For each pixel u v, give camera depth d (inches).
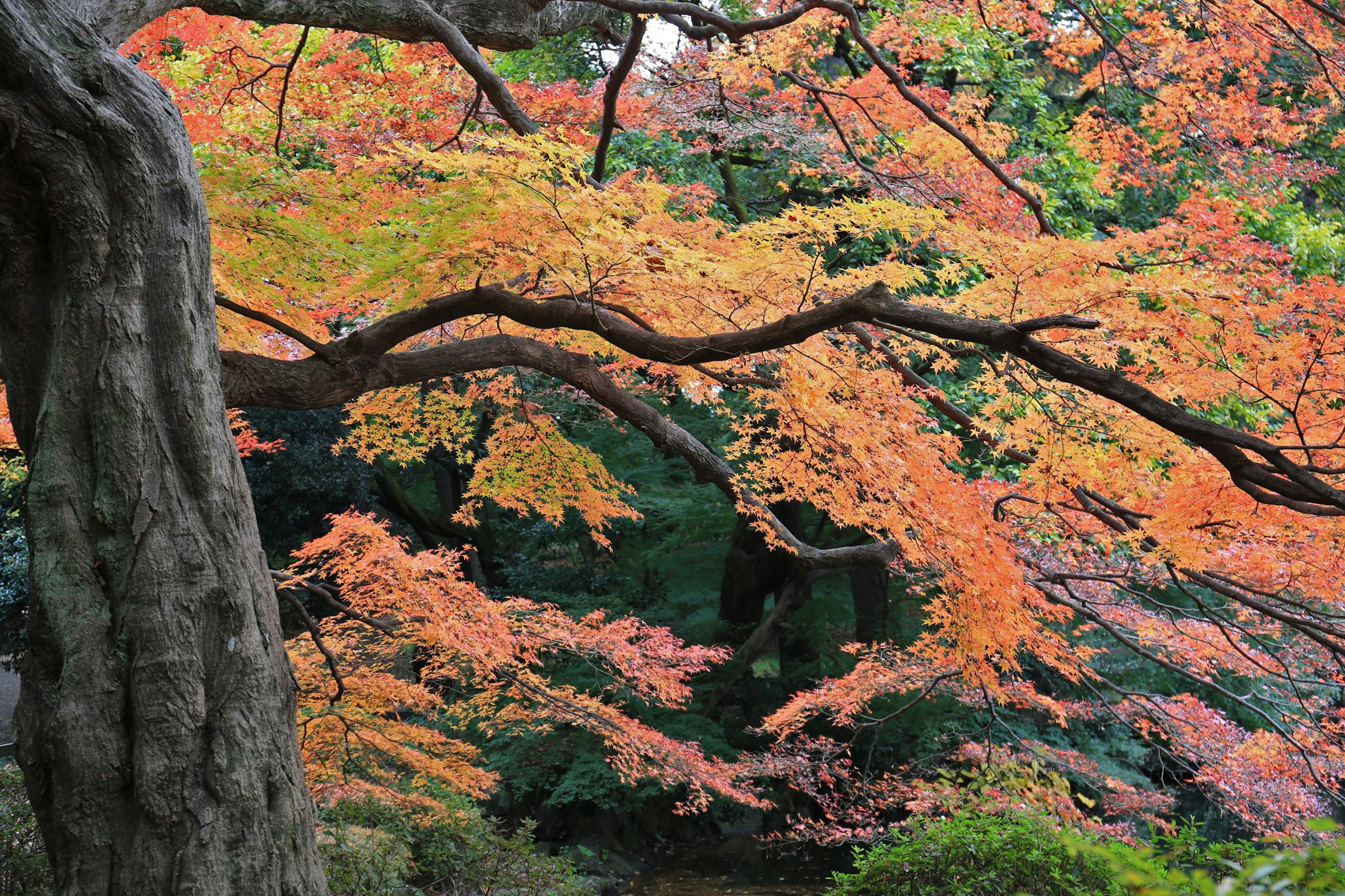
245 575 112.0
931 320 135.1
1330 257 361.4
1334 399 147.8
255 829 104.1
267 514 476.1
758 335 144.1
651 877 456.4
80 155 111.9
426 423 257.0
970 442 360.5
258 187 151.1
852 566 208.4
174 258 115.6
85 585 105.3
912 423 174.1
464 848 261.7
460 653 253.1
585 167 240.5
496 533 601.3
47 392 110.4
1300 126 271.6
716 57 303.1
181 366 113.3
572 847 461.1
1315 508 125.2
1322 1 259.4
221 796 102.8
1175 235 215.2
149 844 99.7
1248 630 270.1
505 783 470.0
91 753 100.3
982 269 177.0
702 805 297.9
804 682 523.5
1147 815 288.4
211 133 230.4
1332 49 268.7
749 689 542.0
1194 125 280.4
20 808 222.7
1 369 116.5
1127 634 316.2
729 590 522.6
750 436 205.0
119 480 107.1
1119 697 423.2
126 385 109.3
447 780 255.6
